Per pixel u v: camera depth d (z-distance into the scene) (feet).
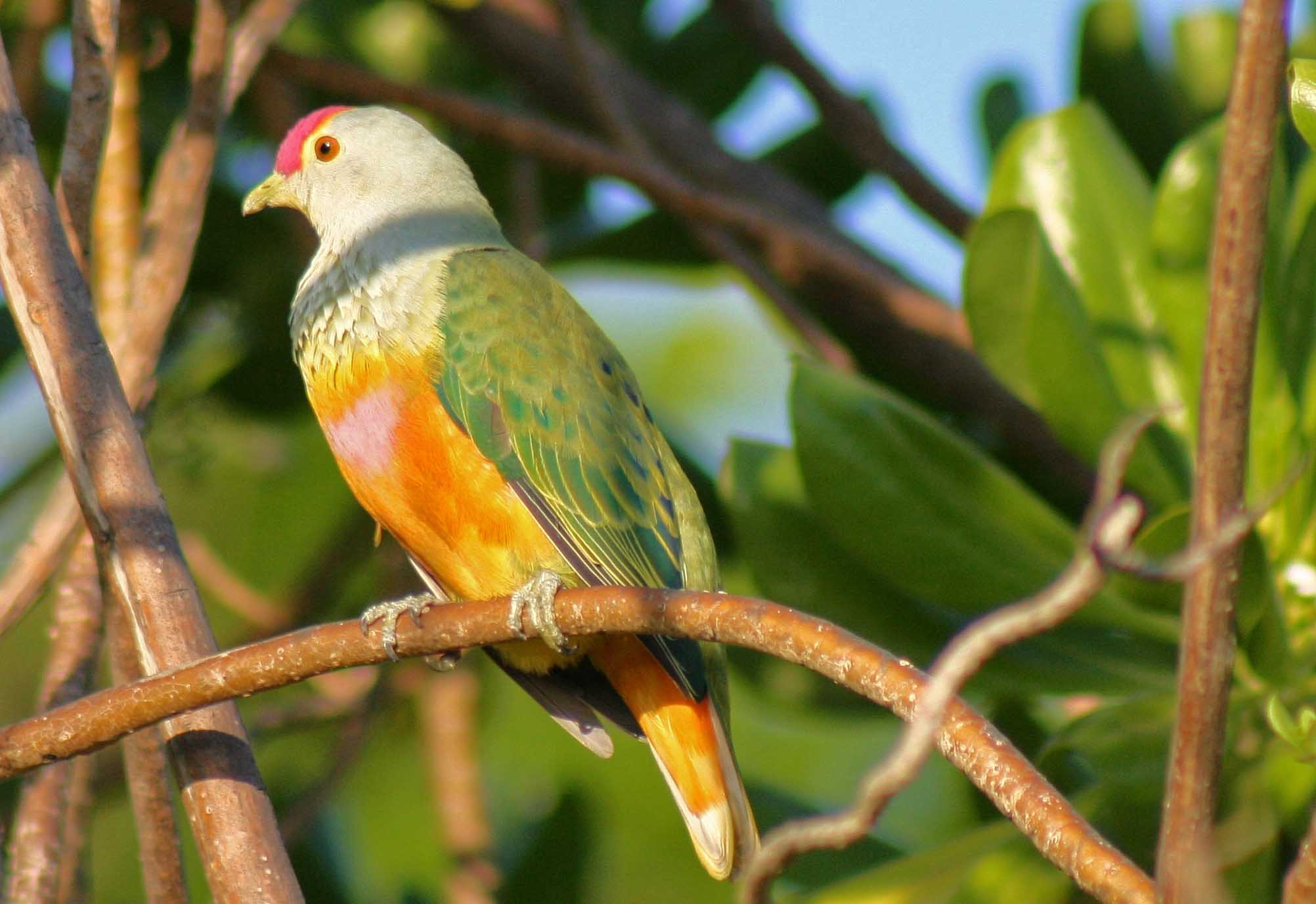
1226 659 13.00
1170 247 27.76
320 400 28.66
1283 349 26.76
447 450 27.45
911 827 37.93
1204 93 36.04
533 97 42.11
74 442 19.26
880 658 15.89
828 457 26.71
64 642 23.32
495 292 28.45
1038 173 30.42
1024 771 14.97
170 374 39.04
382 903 39.65
